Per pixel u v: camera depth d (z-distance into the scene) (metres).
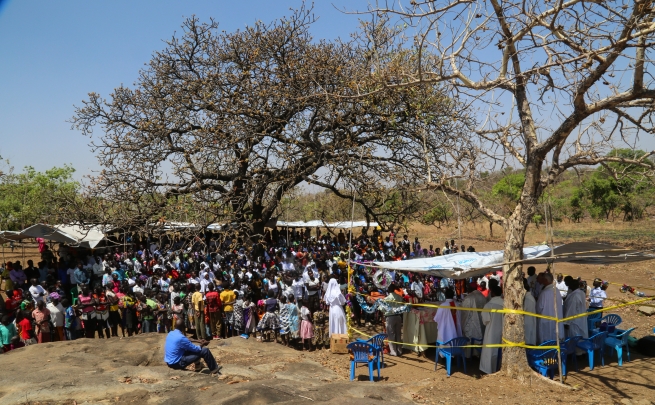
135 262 17.58
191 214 17.45
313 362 10.72
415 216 19.80
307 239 24.69
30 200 33.03
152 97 19.92
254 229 21.31
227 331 13.67
